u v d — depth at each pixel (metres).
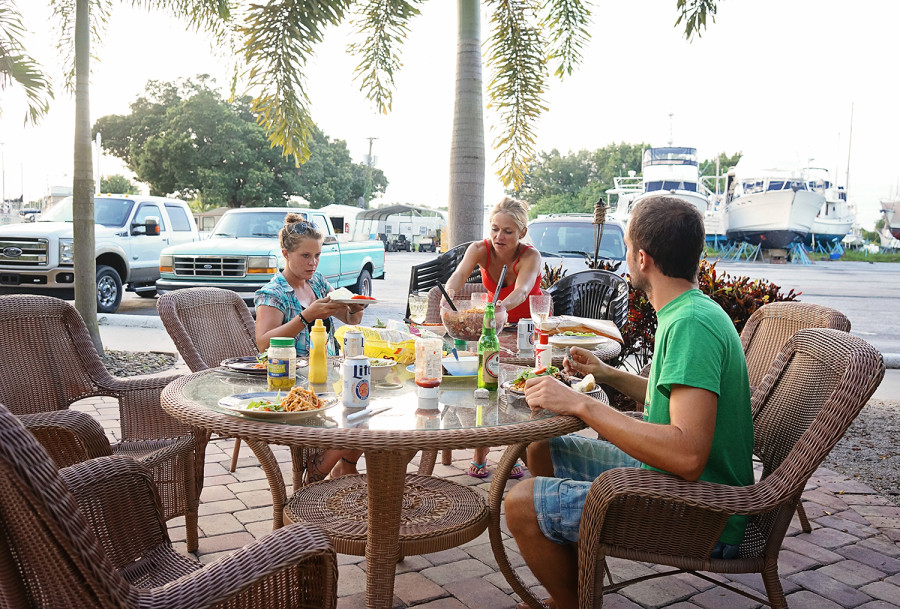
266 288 3.44
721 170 65.75
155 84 40.97
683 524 1.97
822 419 1.94
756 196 40.16
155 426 3.02
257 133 39.19
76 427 2.51
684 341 1.95
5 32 6.68
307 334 3.46
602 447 2.53
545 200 67.75
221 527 3.25
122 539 1.96
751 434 2.11
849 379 1.93
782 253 40.78
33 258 10.12
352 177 49.16
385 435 1.86
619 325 5.07
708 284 5.26
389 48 6.96
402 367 2.83
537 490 2.17
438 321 4.61
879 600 2.71
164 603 1.33
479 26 6.14
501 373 2.65
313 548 1.53
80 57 6.64
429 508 2.50
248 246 10.17
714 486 1.90
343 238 12.41
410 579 2.83
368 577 2.16
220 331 3.60
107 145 40.91
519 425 1.97
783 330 2.99
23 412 2.83
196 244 10.35
